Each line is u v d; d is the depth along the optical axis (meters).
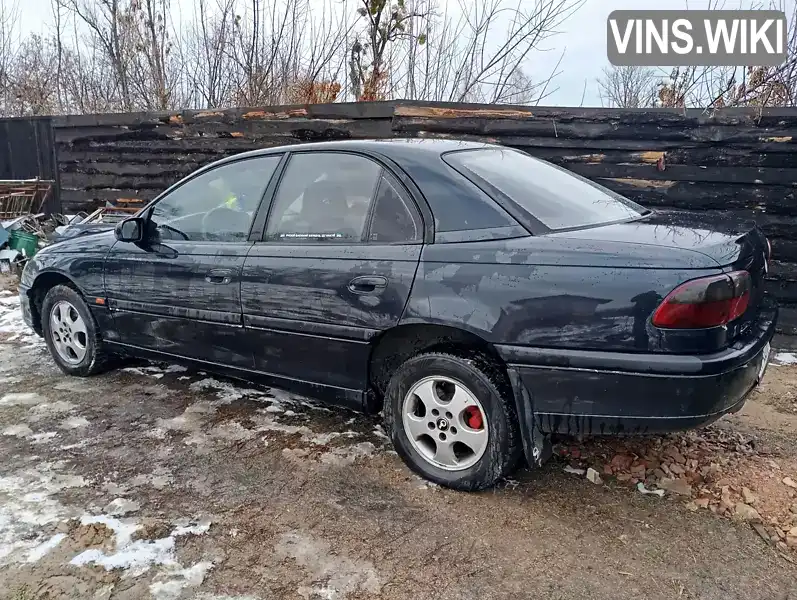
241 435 3.39
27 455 3.17
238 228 3.46
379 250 2.87
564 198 2.96
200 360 3.65
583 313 2.37
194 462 3.09
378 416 3.63
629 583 2.21
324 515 2.63
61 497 2.76
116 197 8.42
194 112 7.52
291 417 3.63
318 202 3.17
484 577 2.24
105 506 2.69
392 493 2.81
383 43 8.26
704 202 5.32
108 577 2.23
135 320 3.90
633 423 2.38
